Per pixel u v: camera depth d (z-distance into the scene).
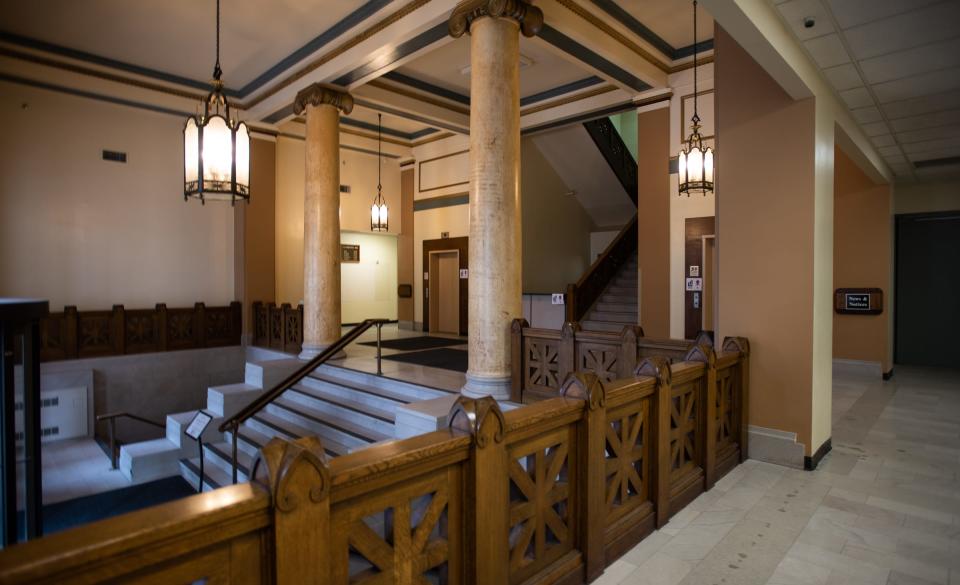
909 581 2.70
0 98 7.88
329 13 6.51
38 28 6.94
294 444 1.51
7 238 7.99
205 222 9.91
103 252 8.84
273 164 9.99
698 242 7.37
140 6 6.37
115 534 1.16
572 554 2.58
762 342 4.55
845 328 8.73
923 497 3.74
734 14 3.09
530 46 7.12
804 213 4.35
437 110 9.10
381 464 1.68
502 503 2.13
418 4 5.85
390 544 1.81
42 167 8.27
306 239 7.88
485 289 5.07
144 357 8.76
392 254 14.05
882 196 8.40
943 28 3.65
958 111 5.32
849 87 4.69
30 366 2.72
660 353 4.16
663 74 7.40
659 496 3.21
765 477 4.13
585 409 2.59
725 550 2.98
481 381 5.07
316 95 7.53
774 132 4.50
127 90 8.33
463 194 11.21
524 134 9.56
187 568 1.30
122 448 6.20
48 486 5.75
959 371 8.92
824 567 2.82
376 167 12.26
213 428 6.47
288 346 8.84
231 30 6.97
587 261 12.52
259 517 1.41
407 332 11.99
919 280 9.51
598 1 5.89
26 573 1.02
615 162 10.95
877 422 5.82
